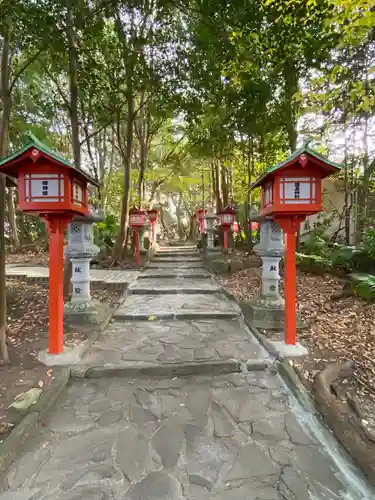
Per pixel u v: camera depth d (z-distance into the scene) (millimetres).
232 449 2242
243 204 13898
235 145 10039
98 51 8016
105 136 12625
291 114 8070
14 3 4008
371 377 3121
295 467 2070
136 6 5855
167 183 18453
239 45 5945
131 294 7055
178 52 7016
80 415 2656
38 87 8766
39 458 2139
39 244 13984
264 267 4938
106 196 13531
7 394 2809
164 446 2270
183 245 19047
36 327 4594
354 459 2047
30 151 3086
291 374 3205
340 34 4473
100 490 1881
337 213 10461
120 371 3361
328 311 5246
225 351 3908
